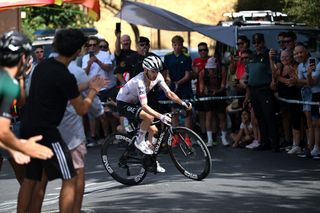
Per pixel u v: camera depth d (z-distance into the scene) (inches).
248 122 671.8
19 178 403.5
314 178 511.5
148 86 510.0
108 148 517.3
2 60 301.9
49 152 281.3
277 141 640.4
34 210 362.9
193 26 776.9
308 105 597.9
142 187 494.9
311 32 789.9
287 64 625.3
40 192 361.7
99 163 621.3
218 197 445.4
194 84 817.5
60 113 333.7
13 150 281.7
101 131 743.7
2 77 286.5
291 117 624.7
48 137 329.7
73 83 331.9
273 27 786.2
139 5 788.0
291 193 456.8
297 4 1077.8
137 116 502.6
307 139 621.9
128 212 411.5
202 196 449.1
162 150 518.9
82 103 335.9
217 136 727.7
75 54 342.3
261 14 951.0
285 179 508.4
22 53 305.1
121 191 486.3
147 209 416.2
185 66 698.8
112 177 526.0
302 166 563.8
